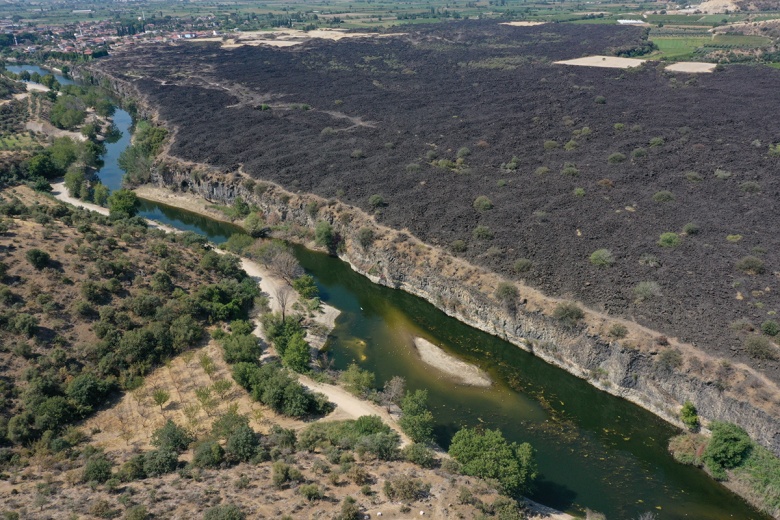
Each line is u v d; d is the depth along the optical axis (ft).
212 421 210.79
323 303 309.83
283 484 171.94
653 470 200.34
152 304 265.54
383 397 228.63
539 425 221.87
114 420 211.61
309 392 227.20
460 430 205.46
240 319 283.59
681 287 260.21
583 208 348.59
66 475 175.73
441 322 290.97
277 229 390.21
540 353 259.80
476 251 305.12
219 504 160.35
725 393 204.23
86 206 420.77
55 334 238.68
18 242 276.62
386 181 407.64
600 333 239.09
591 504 185.16
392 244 323.78
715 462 195.11
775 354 213.25
